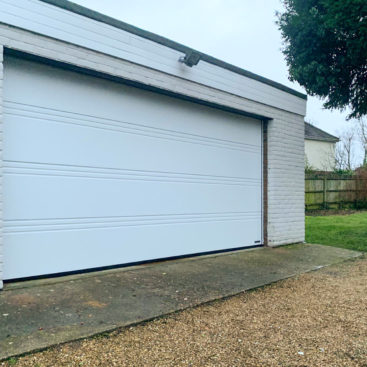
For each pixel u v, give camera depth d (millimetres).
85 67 4582
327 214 14430
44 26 4211
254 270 5391
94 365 2438
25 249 4262
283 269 5516
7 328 2904
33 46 4121
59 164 4566
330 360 2650
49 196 4473
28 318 3135
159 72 5449
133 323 3170
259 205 7609
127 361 2523
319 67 7703
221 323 3305
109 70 4836
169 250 5918
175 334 3020
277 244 7602
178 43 5703
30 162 4305
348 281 4926
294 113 8172
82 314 3299
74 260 4719
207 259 6109
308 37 7664
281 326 3281
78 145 4758
